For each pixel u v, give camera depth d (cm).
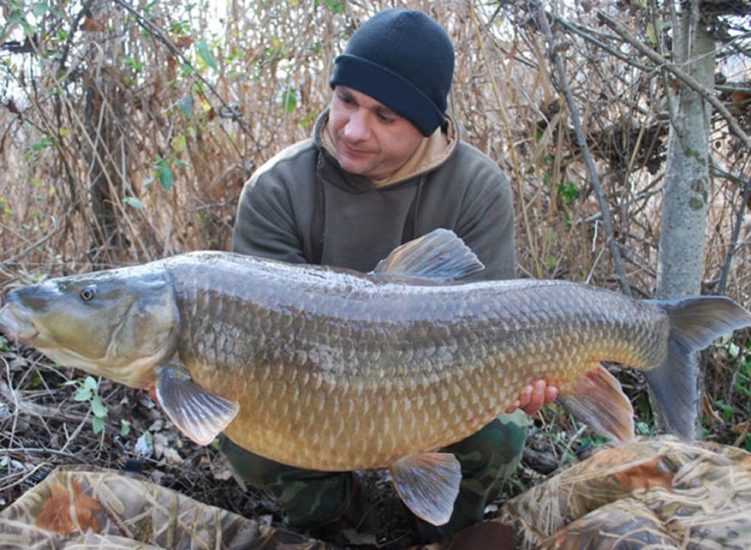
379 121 133
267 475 142
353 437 117
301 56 231
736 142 202
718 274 216
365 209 143
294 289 114
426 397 118
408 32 131
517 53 216
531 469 175
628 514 122
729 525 119
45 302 108
